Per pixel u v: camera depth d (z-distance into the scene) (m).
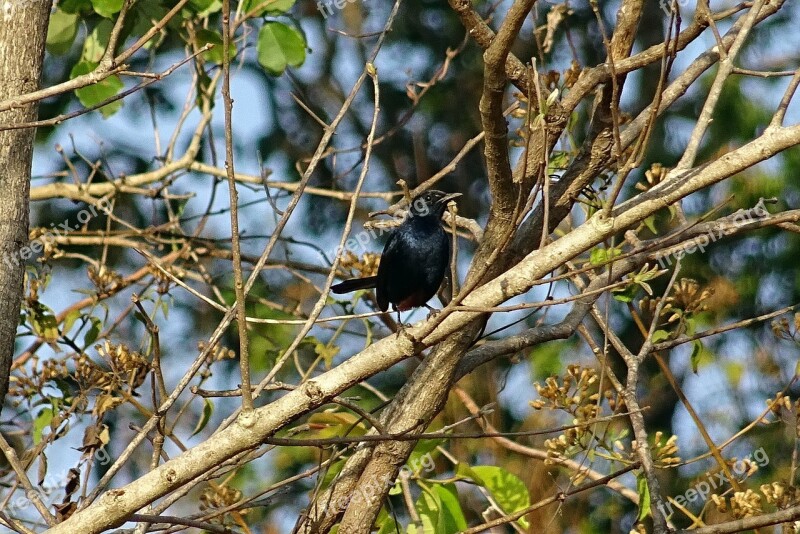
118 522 6.22
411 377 8.74
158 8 12.04
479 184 20.16
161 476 6.22
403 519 14.14
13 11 8.29
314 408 6.41
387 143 20.22
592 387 13.39
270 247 6.93
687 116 18.17
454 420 15.22
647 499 8.35
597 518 16.20
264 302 14.18
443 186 19.95
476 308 6.03
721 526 7.50
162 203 18.72
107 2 11.37
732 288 16.55
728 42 8.70
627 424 16.98
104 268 11.34
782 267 17.45
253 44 16.09
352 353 17.80
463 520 9.38
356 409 6.55
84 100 12.39
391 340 6.41
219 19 13.80
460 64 20.31
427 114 20.22
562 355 17.39
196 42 12.24
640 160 6.08
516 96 9.37
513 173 8.60
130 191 14.25
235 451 6.28
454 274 6.33
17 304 8.11
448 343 8.45
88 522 6.16
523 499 9.55
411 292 11.52
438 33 20.58
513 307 5.96
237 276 6.29
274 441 6.26
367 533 8.45
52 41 12.35
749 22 6.80
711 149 17.73
